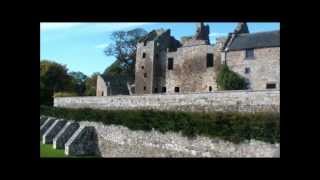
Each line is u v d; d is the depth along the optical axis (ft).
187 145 66.28
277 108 64.39
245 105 69.00
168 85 142.61
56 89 148.66
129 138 79.97
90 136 93.30
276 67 108.88
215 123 63.21
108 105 102.17
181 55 137.90
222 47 120.26
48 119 114.42
